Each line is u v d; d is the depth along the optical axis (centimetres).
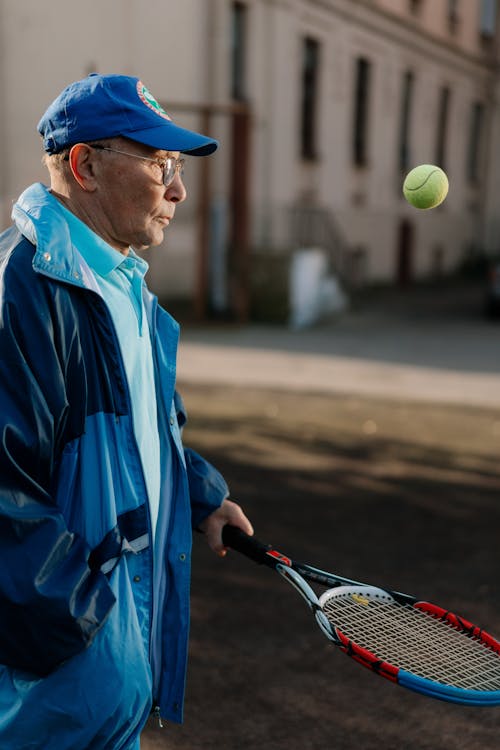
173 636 202
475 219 2903
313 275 1541
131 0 1411
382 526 521
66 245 175
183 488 204
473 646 226
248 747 298
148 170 185
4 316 167
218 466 642
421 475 634
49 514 166
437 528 520
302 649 370
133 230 189
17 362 165
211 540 225
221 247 1491
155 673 202
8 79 1274
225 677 345
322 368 1098
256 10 1667
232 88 1669
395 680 195
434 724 317
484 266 2852
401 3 2225
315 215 1875
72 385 176
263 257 1505
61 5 1317
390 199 2325
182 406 219
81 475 179
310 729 311
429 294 2153
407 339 1384
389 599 235
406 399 917
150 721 313
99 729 174
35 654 165
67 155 185
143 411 189
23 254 173
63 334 172
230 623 392
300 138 1873
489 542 498
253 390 943
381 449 707
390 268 2355
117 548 180
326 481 612
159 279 1529
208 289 1508
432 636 229
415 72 2369
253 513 539
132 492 184
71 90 183
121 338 185
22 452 165
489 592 428
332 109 1994
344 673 352
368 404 888
